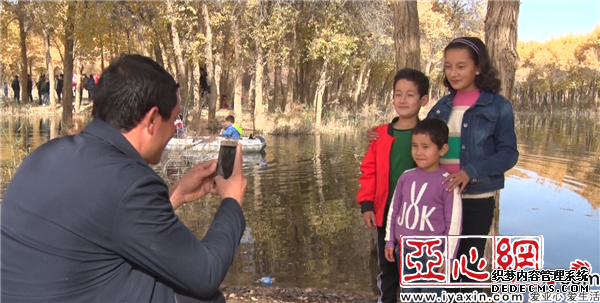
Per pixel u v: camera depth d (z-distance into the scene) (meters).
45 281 1.77
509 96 5.12
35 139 16.34
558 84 60.62
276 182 10.81
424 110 23.28
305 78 29.64
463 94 3.53
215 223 2.14
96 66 41.91
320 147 17.00
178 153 11.56
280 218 7.95
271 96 34.56
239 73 22.31
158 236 1.80
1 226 1.83
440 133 3.37
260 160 13.87
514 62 5.09
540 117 44.31
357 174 11.82
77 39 15.62
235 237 2.11
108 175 1.79
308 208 8.61
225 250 2.02
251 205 8.77
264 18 20.73
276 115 23.05
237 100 22.44
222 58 26.20
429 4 29.19
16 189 1.85
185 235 1.89
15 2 22.28
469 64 3.42
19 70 37.19
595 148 17.62
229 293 4.81
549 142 19.64
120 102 1.91
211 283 1.91
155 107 1.95
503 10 5.04
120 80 1.92
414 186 3.47
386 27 24.33
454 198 3.34
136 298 1.87
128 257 1.83
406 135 3.76
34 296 1.77
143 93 1.92
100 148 1.86
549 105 60.38
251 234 7.11
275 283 5.33
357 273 5.66
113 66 1.97
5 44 29.44
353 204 8.92
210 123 20.30
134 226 1.78
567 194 9.84
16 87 29.08
